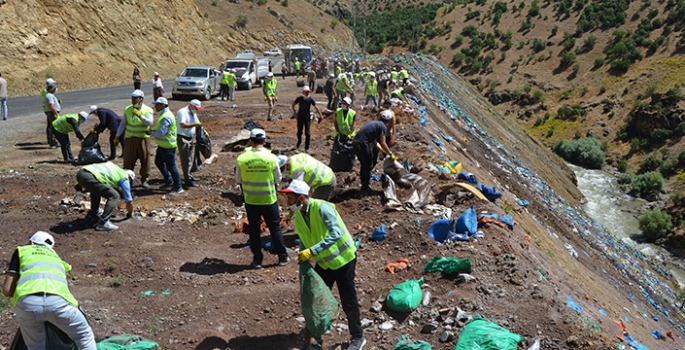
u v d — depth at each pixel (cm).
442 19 12794
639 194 5191
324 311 509
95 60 3553
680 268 3647
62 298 450
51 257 474
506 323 602
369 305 652
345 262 529
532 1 11906
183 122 1084
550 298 666
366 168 1028
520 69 9712
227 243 854
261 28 7769
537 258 935
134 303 646
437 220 863
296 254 802
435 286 684
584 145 6450
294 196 524
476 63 10056
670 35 8869
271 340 577
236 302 652
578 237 2208
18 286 447
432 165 1229
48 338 455
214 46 5450
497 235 851
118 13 3959
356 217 950
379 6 17100
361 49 10375
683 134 6216
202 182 1152
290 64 4506
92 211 884
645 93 7719
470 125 3203
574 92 8456
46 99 1430
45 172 1191
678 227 4072
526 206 1870
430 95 3155
